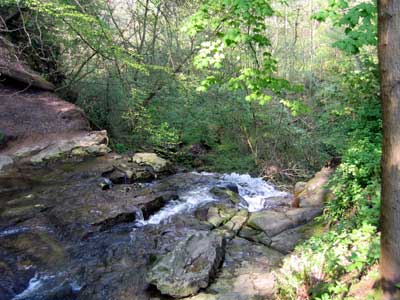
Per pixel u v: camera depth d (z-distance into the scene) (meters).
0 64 12.28
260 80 5.60
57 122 11.61
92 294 4.95
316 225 6.43
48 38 12.29
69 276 5.29
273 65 5.72
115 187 8.45
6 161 9.16
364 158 5.83
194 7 12.58
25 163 9.38
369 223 4.63
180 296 4.81
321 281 4.04
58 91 13.70
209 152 13.40
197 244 5.61
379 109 7.18
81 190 7.94
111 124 13.18
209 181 9.92
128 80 12.81
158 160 10.39
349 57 11.44
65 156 9.95
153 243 6.30
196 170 12.20
